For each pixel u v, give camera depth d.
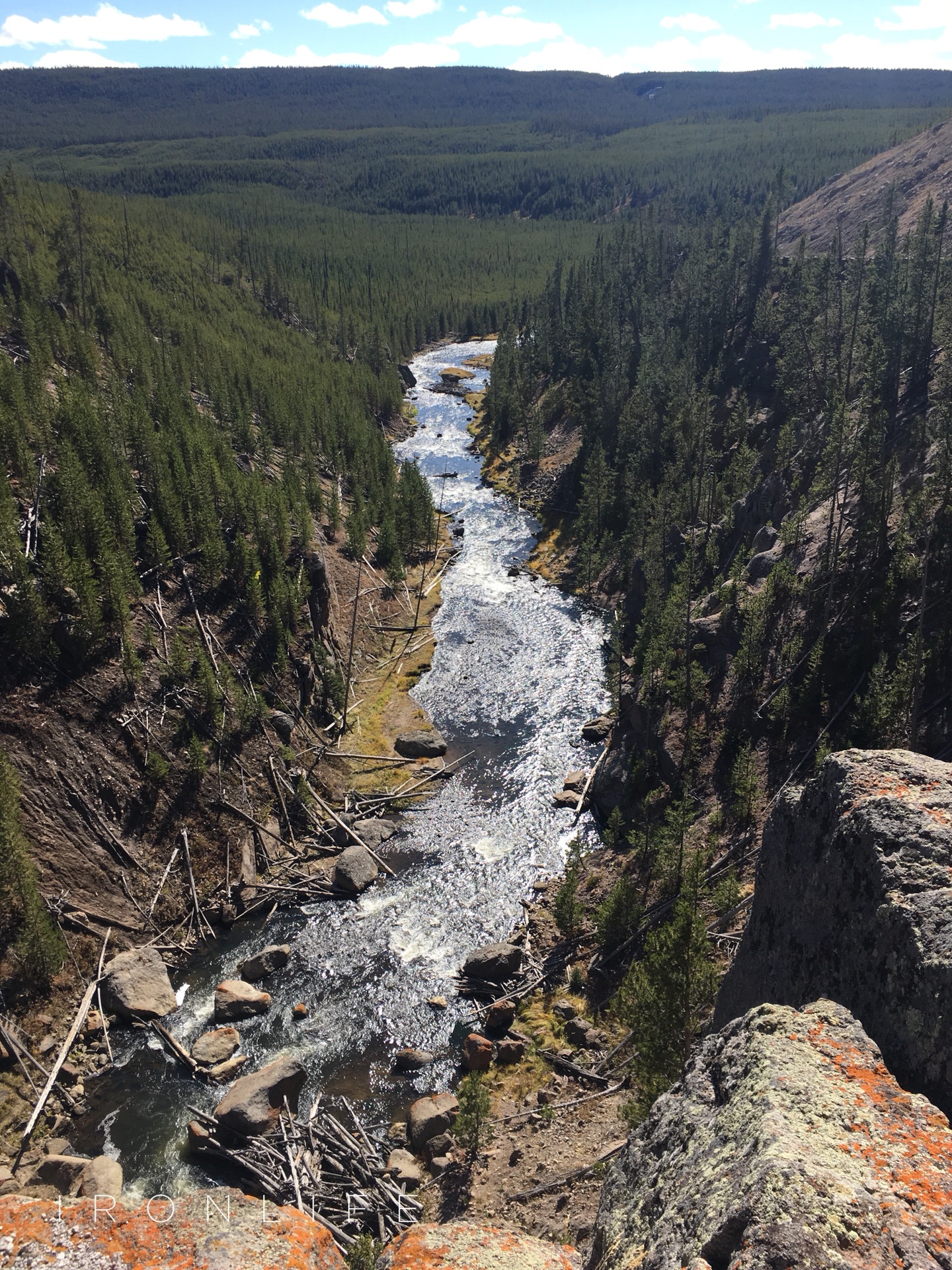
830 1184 10.62
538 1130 36.00
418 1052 41.81
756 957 21.00
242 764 59.41
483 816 60.91
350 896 53.59
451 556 107.19
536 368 174.75
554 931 49.25
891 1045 14.69
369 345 192.62
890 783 17.73
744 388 108.12
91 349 105.62
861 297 104.38
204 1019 44.50
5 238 139.12
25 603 53.56
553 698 76.06
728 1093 14.05
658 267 180.00
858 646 52.22
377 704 74.88
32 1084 39.31
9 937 42.81
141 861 51.12
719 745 55.62
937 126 170.12
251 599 70.19
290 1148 35.62
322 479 111.62
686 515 91.19
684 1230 11.59
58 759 51.50
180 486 74.12
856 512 62.97
